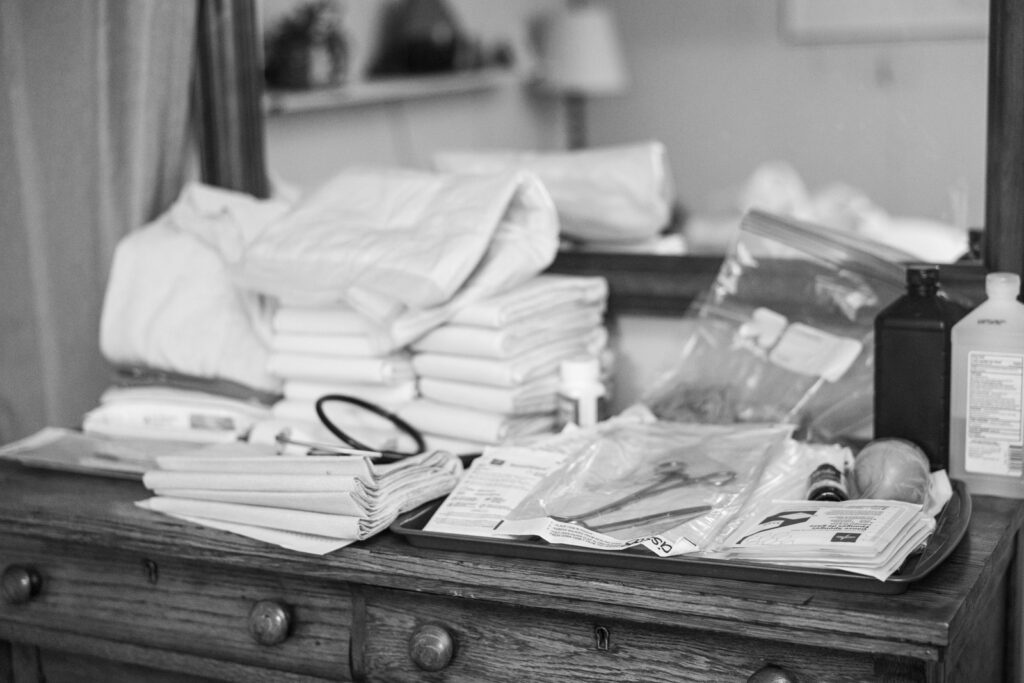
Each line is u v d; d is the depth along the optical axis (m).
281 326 1.39
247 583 1.18
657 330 1.50
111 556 1.25
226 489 1.14
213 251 1.49
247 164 1.70
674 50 2.07
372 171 1.44
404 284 1.25
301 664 1.16
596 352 1.43
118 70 1.58
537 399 1.32
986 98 1.53
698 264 1.50
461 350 1.29
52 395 1.70
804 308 1.37
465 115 2.29
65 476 1.33
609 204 1.64
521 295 1.30
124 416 1.44
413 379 1.36
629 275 1.51
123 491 1.27
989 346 1.13
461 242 1.26
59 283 1.66
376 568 1.07
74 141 1.61
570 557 1.02
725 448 1.17
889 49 1.70
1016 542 1.20
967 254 1.40
